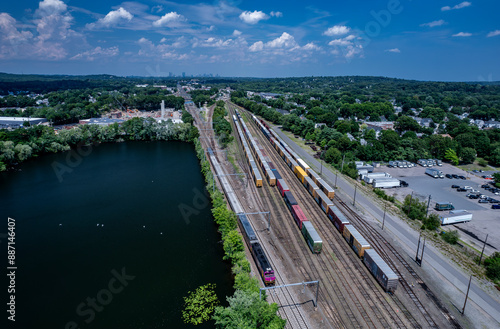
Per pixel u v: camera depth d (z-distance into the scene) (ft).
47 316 215.51
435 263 262.47
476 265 262.88
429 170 513.04
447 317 205.26
